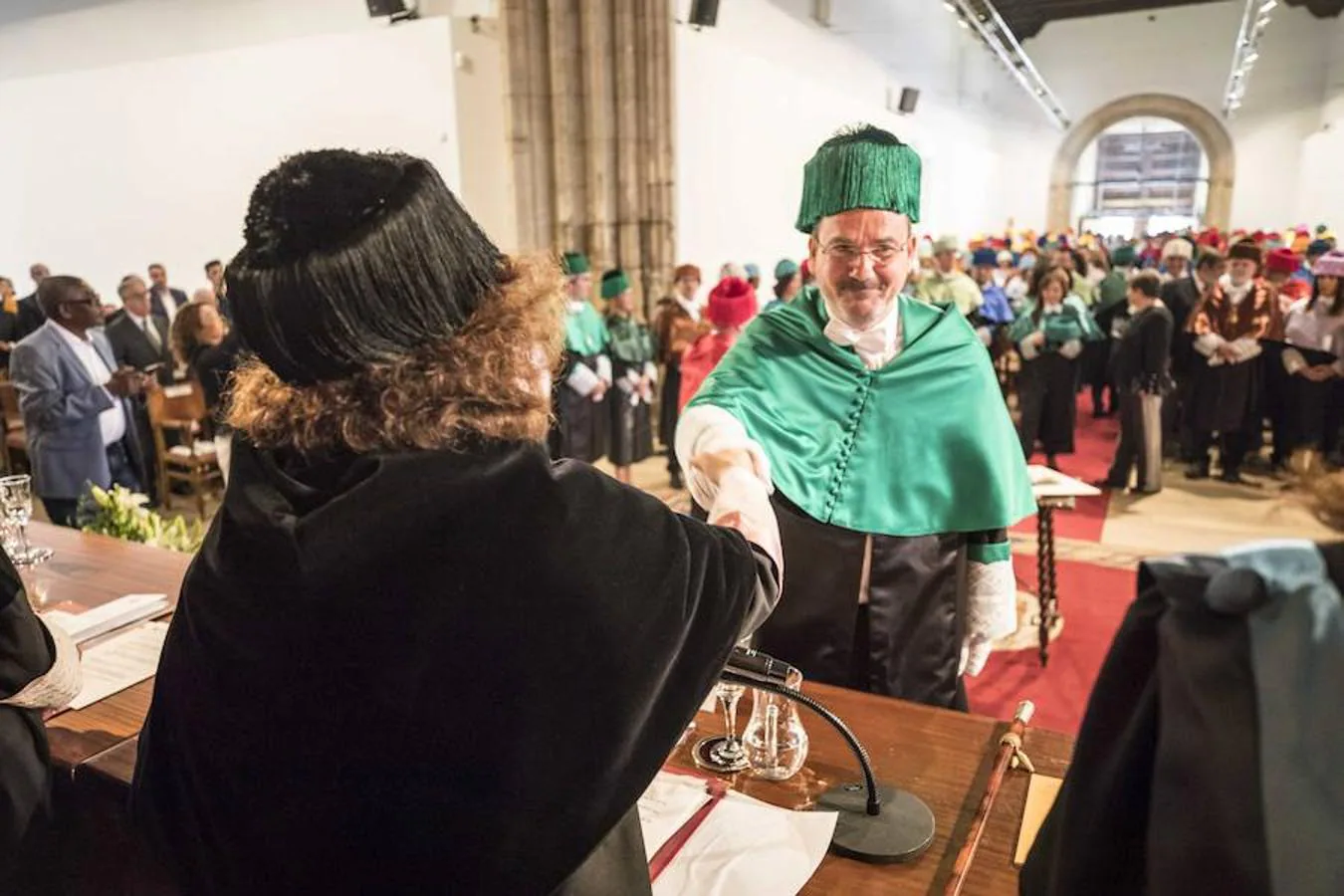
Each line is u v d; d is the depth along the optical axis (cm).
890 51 1165
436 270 66
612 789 64
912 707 140
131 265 793
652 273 730
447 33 606
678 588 70
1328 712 49
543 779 63
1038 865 69
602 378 575
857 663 169
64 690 121
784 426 163
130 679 159
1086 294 841
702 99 759
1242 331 604
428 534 63
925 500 163
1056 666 347
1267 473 656
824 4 973
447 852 63
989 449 164
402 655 62
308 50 660
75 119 783
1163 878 53
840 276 157
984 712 316
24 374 402
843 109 1030
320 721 63
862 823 110
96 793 128
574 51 673
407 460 65
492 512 64
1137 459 602
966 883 102
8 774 116
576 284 568
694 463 138
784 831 108
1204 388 619
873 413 163
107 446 437
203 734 67
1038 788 118
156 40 742
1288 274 665
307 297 63
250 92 694
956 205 1532
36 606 190
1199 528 524
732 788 120
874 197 151
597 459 589
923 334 168
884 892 100
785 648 167
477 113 640
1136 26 1678
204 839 68
